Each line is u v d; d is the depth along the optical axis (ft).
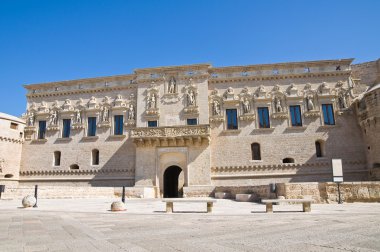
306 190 79.30
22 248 26.12
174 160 132.26
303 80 137.49
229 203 84.89
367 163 123.95
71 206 74.69
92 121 150.41
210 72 144.66
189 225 40.98
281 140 131.75
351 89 133.59
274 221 44.39
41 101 158.81
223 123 136.98
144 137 130.72
